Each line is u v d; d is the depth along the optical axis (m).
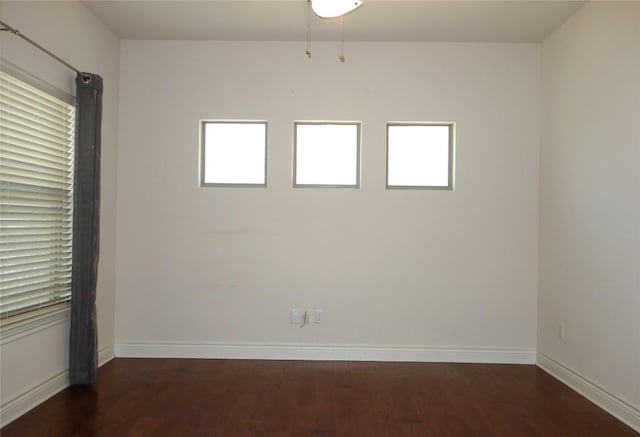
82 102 3.11
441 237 3.87
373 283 3.87
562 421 2.70
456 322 3.86
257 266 3.88
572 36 3.34
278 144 3.88
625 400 2.69
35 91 2.75
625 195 2.71
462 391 3.17
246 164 3.97
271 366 3.67
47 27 2.86
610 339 2.84
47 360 2.92
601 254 2.94
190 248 3.88
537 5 3.20
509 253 3.85
